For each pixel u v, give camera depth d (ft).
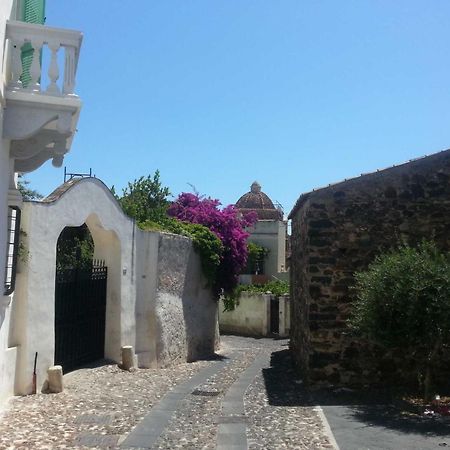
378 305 31.12
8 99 24.00
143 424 26.84
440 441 24.08
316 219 38.37
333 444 23.53
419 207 38.47
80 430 25.22
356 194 38.55
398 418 28.45
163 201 99.25
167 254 53.01
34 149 27.58
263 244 129.80
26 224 33.09
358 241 38.17
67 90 24.70
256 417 28.78
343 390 36.47
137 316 48.34
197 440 24.22
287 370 47.60
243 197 145.07
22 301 32.91
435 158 38.78
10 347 31.63
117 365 43.91
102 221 42.65
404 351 37.06
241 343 84.64
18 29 24.22
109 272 45.80
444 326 29.76
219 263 65.77
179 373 46.68
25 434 23.95
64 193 36.83
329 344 37.24
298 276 47.42
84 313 42.04
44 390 33.58
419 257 31.91
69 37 24.72
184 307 57.47
